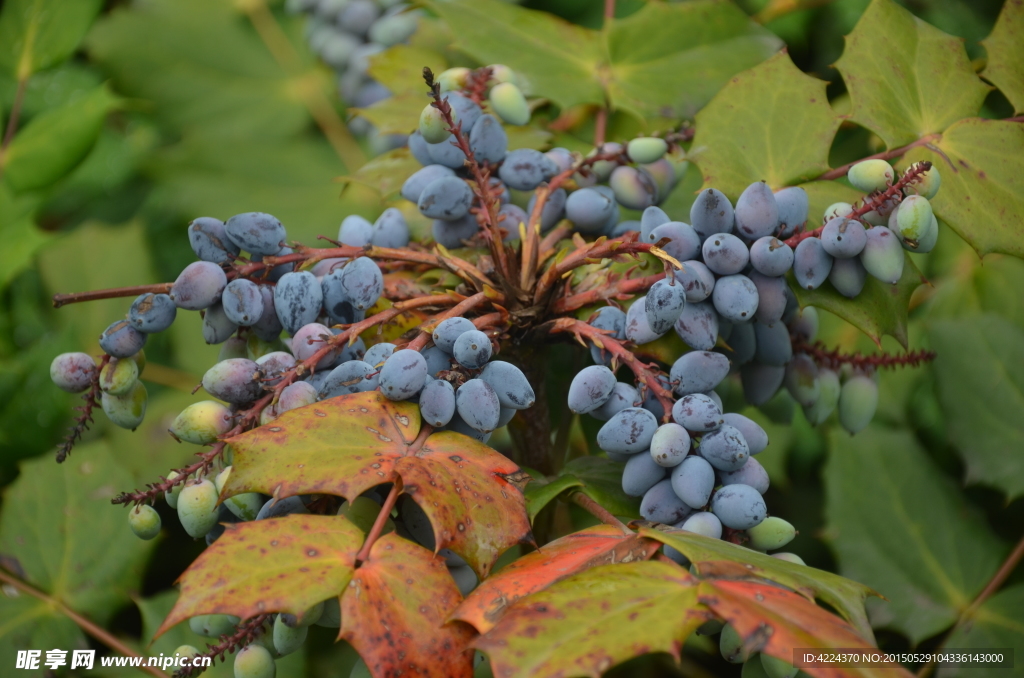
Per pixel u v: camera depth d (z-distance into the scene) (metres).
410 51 0.62
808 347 0.56
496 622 0.48
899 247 0.52
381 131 0.59
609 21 0.61
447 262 0.53
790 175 0.55
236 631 0.50
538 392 0.55
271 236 0.52
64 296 0.51
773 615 0.48
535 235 0.54
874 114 0.55
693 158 0.55
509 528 0.50
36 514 0.60
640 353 0.53
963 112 0.56
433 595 0.49
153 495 0.50
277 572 0.48
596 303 0.54
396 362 0.50
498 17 0.61
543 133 0.59
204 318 0.52
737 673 0.60
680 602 0.48
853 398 0.56
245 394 0.51
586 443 0.60
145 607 0.59
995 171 0.55
